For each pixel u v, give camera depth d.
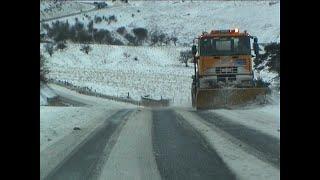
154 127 16.66
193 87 29.41
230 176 8.94
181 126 16.83
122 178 8.88
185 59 89.38
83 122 18.53
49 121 18.11
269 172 9.20
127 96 59.19
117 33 129.75
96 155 11.24
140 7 170.00
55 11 147.38
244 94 26.02
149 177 8.93
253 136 13.94
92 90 61.41
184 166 9.87
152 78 74.31
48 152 11.57
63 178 8.91
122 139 13.77
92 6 162.75
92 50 94.94
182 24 150.25
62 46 91.75
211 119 19.16
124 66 85.62
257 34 123.00
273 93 26.50
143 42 123.31
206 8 165.88
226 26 144.12
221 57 27.08
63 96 51.53
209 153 11.35
